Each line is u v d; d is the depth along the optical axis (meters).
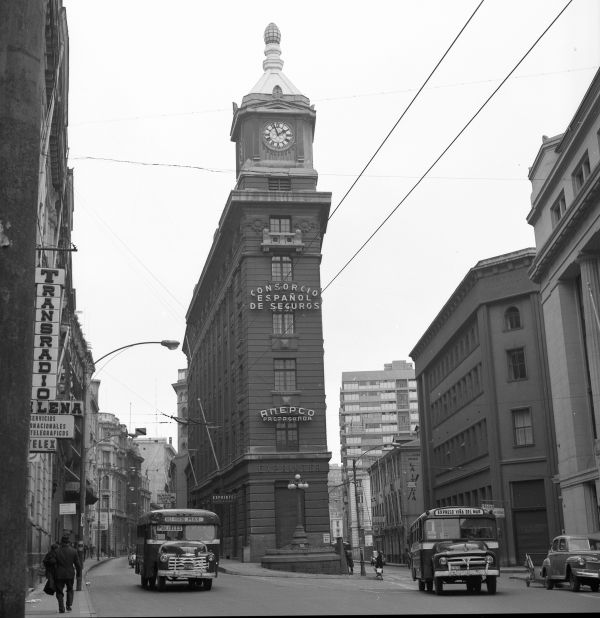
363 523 137.50
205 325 83.75
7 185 4.73
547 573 28.41
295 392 56.06
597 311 42.25
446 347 73.94
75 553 20.66
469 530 26.27
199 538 28.36
